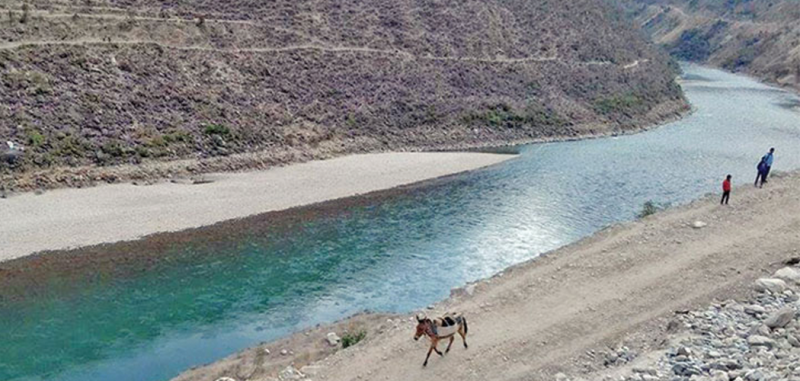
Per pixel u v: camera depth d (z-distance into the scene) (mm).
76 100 37594
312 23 57531
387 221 31906
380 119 50531
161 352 18812
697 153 50688
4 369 17625
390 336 15297
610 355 13727
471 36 67188
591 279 17391
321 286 23812
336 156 44562
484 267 26016
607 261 18391
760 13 146500
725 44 138625
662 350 13156
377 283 24188
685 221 21172
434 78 58312
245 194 34562
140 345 19219
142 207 31125
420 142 50188
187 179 36281
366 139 47875
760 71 114125
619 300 16109
